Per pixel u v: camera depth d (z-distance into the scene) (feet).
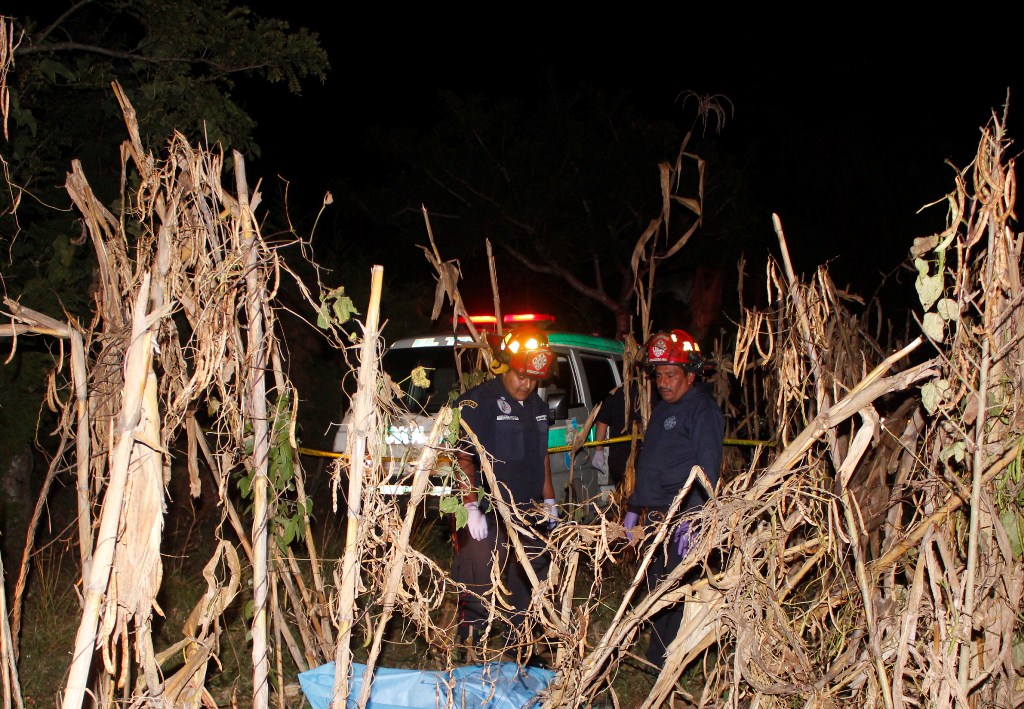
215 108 23.59
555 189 46.44
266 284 11.63
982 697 10.89
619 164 45.91
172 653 10.70
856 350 18.25
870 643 10.52
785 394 13.00
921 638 11.12
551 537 11.75
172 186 11.03
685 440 14.93
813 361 11.90
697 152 47.06
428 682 12.36
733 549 11.75
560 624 11.31
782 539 11.55
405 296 37.86
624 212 48.16
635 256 18.34
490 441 14.94
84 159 23.04
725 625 11.30
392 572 10.50
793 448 11.24
